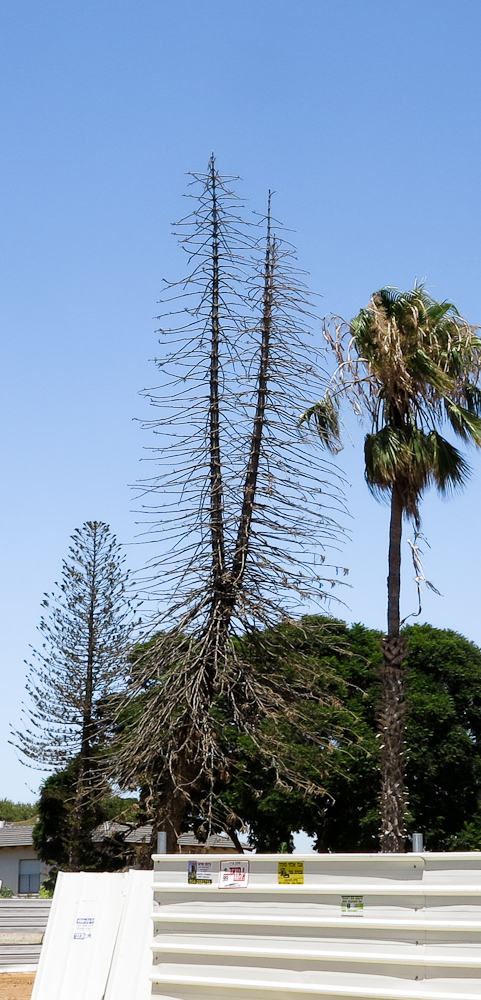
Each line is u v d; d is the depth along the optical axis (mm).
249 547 18047
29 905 21750
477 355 19594
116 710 18750
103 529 35969
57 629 35000
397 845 18094
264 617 17812
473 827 30547
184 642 17891
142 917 10195
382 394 19625
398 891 7980
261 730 18609
